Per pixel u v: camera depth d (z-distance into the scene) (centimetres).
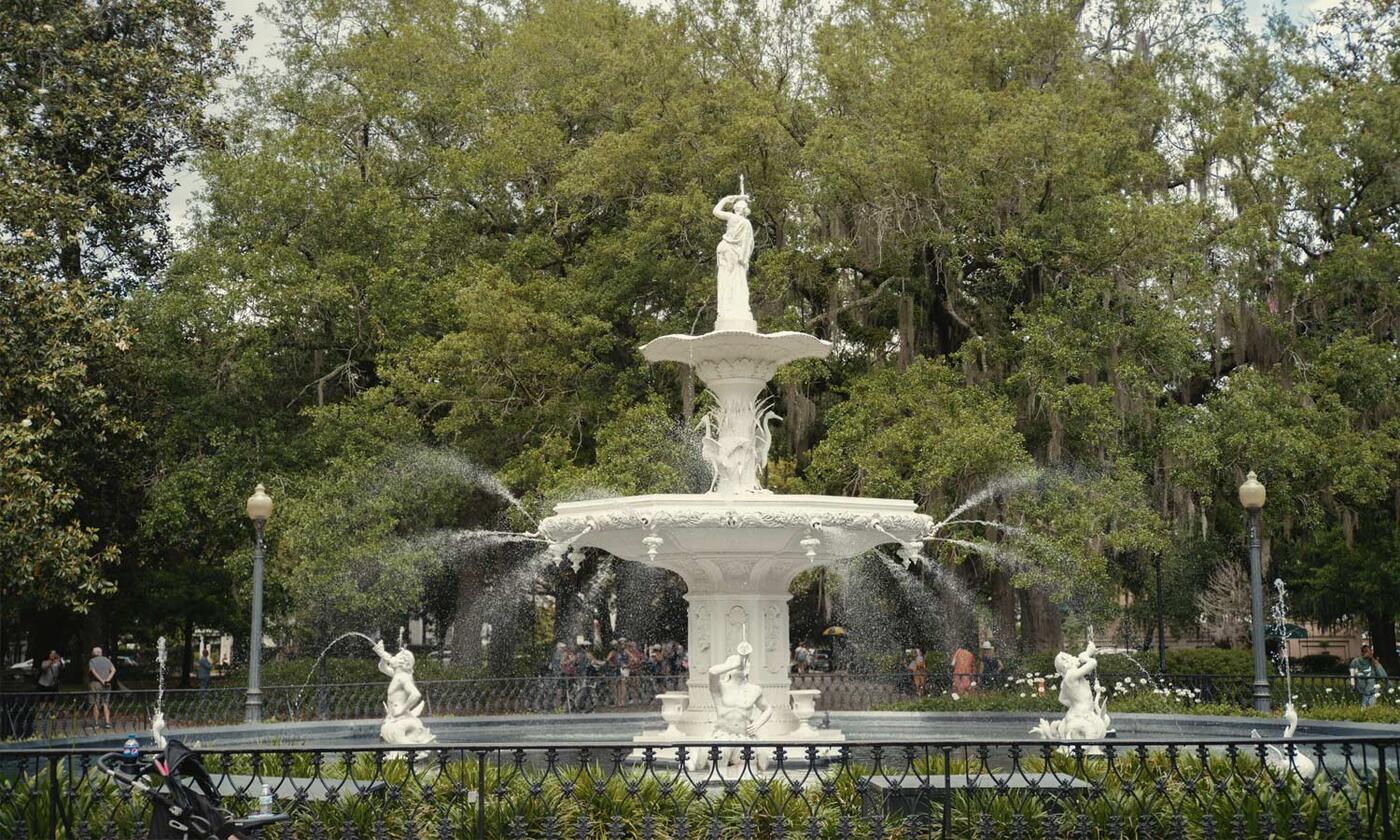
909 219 2538
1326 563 3034
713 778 1104
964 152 2423
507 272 2648
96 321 1977
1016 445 2220
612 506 1240
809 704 1329
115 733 1641
